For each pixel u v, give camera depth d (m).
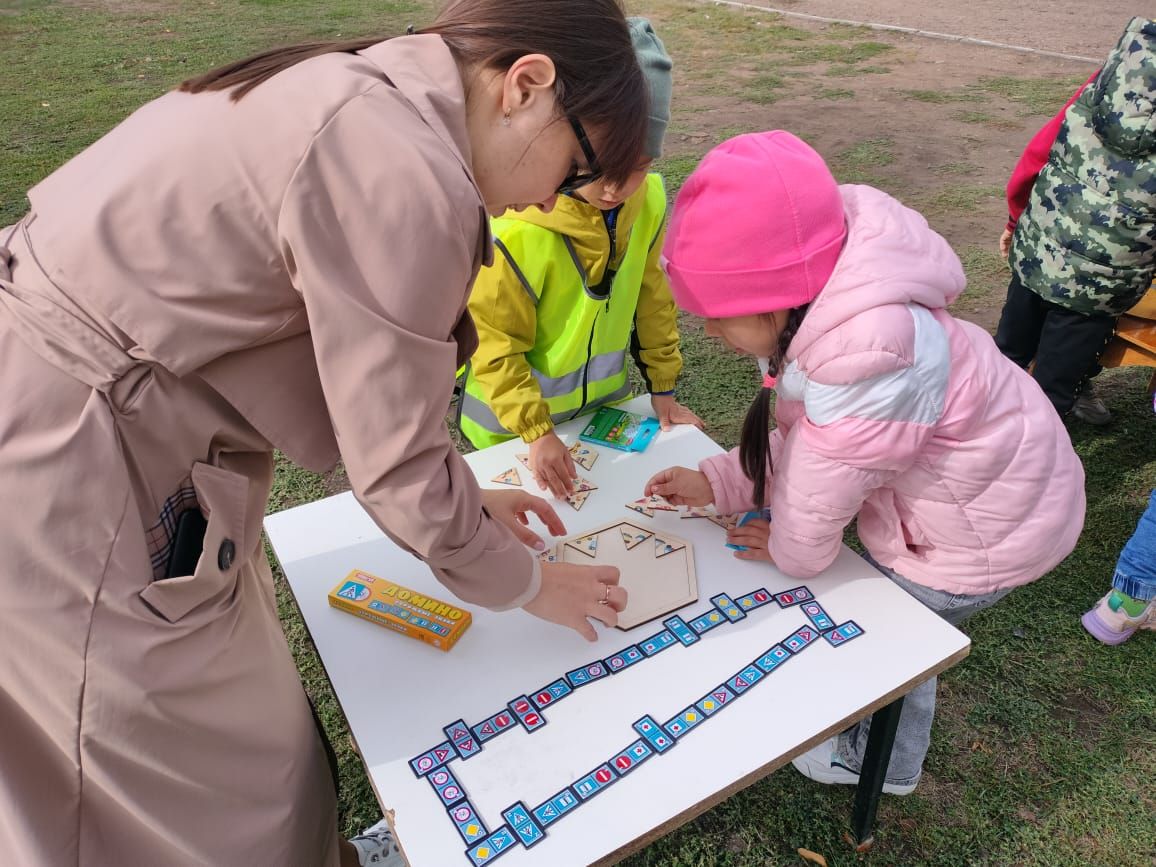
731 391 3.35
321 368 0.95
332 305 0.90
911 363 1.24
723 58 7.70
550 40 0.99
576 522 1.65
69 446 0.92
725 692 1.28
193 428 1.01
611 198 1.23
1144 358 2.58
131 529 0.98
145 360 0.94
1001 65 7.29
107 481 0.94
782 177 1.22
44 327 0.93
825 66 7.41
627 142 1.09
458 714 1.25
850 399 1.25
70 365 0.93
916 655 1.34
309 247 0.88
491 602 1.18
